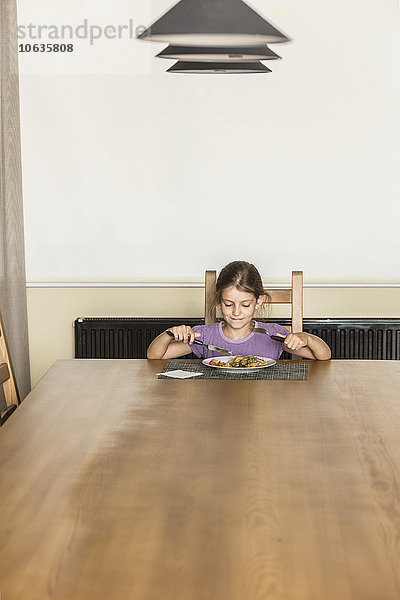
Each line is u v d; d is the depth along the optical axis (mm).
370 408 1962
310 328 3721
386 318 3766
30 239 3781
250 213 3771
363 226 3775
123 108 3707
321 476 1479
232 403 2010
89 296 3801
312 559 1153
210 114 3713
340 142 3730
